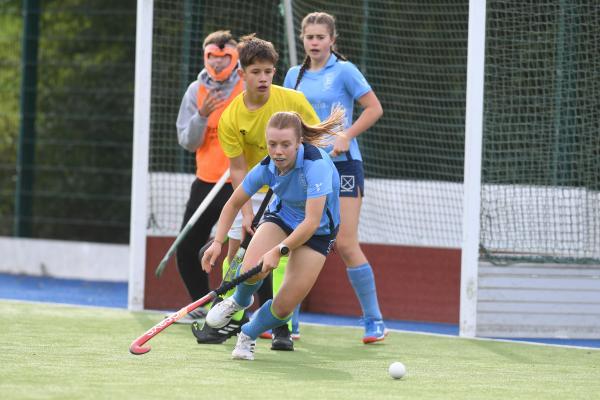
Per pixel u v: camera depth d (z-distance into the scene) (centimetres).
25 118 4041
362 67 3294
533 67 2791
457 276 3011
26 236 4119
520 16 2764
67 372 1700
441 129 3244
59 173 4066
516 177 2728
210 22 3192
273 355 2062
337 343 2353
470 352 2256
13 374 1653
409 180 3170
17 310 2731
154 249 3019
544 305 2645
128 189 3984
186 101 2569
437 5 3256
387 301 3117
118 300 3309
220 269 3045
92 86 3997
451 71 3250
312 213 1802
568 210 2695
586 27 2773
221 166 2525
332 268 3186
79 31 4003
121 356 1930
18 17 4125
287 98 2136
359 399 1543
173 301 3023
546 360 2153
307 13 3269
